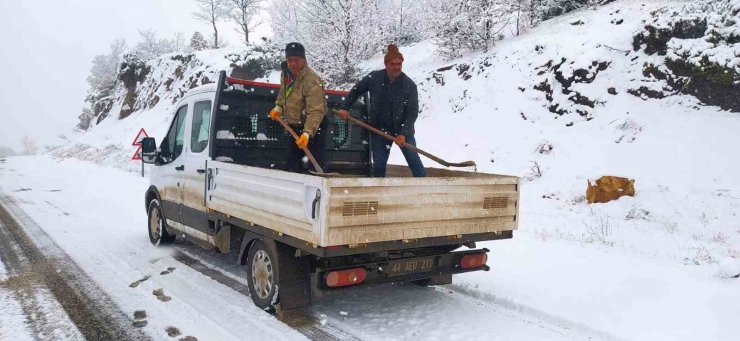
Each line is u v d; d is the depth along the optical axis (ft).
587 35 50.52
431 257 14.99
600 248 23.81
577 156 40.57
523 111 48.88
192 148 19.67
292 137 17.79
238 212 15.87
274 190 13.85
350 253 12.66
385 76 18.12
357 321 14.58
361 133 21.52
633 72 43.88
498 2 60.95
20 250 22.11
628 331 13.82
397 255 15.02
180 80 93.09
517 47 56.24
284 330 13.78
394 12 83.51
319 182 12.07
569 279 18.61
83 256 21.26
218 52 91.71
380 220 12.81
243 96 18.78
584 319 14.61
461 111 54.39
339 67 65.92
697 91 39.68
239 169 15.67
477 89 55.21
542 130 45.85
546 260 21.40
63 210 33.14
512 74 53.31
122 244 23.58
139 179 53.31
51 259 20.68
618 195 33.78
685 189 32.60
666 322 14.43
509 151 45.39
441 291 17.62
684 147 36.47
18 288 16.96
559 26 57.52
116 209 33.86
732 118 37.24
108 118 114.62
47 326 13.79
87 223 28.71
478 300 16.67
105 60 144.97
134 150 75.77
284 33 81.76
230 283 17.88
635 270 19.79
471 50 63.77
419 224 13.58
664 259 22.00
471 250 16.06
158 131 79.36
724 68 37.73
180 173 20.40
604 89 44.57
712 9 40.91
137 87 110.01
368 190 12.62
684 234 27.66
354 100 18.80
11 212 31.78
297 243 13.24
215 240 17.58
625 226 29.45
